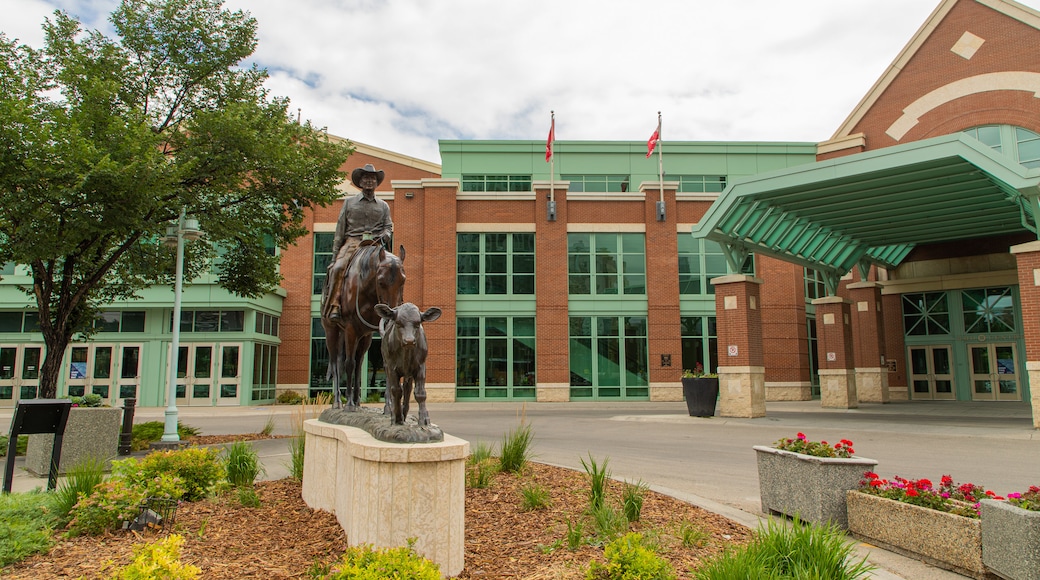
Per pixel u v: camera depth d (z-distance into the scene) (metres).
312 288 32.56
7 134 11.40
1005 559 5.14
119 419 11.76
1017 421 18.89
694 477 10.41
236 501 8.02
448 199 32.28
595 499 7.30
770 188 20.14
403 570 4.20
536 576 5.31
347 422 7.31
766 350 31.97
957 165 18.03
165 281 19.28
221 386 28.75
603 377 31.72
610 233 32.75
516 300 32.06
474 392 31.31
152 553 4.47
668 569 4.87
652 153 36.28
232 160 14.77
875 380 29.78
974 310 30.78
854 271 34.22
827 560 4.85
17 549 5.69
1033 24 27.98
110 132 12.58
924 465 11.34
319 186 16.84
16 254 12.66
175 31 15.86
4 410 27.97
